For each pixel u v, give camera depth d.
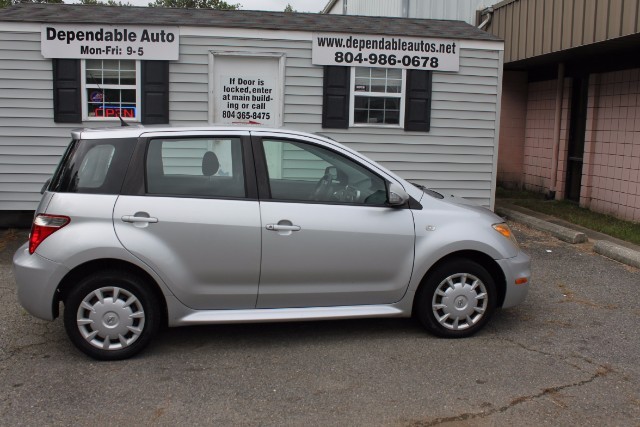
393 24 10.09
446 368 4.45
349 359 4.60
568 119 11.71
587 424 3.69
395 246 4.82
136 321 4.52
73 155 4.56
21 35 8.51
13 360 4.53
